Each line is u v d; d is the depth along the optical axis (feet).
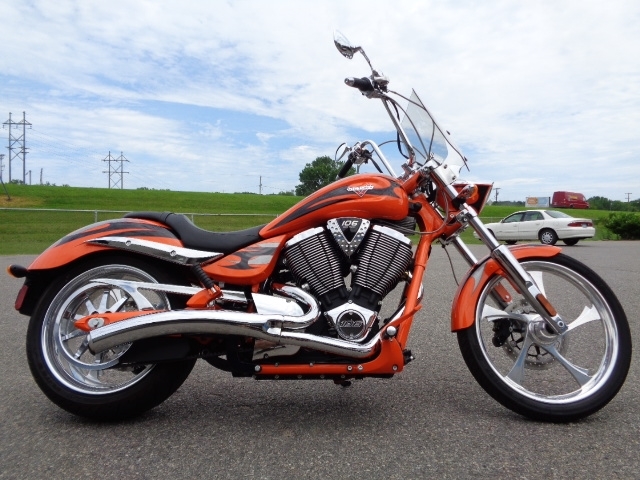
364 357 9.73
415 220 10.91
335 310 9.79
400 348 9.84
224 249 10.31
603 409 10.57
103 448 8.95
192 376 12.86
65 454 8.73
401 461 8.43
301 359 9.84
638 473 8.02
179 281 10.44
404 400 11.14
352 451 8.79
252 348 9.99
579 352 13.83
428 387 11.96
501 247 10.68
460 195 10.69
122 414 9.89
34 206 127.24
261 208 148.25
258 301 9.85
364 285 9.98
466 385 12.09
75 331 10.23
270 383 12.34
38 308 10.06
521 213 76.69
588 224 71.05
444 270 33.35
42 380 9.84
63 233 67.92
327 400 11.19
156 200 151.74
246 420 10.11
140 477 8.00
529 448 8.85
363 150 11.97
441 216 11.12
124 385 9.98
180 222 10.66
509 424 9.86
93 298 10.77
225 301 10.18
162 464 8.39
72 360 9.95
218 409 10.68
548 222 72.69
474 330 10.46
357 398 11.28
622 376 10.12
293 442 9.15
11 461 8.51
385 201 10.17
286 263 10.32
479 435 9.37
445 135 11.14
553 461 8.40
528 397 10.06
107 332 9.48
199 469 8.23
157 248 10.04
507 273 10.68
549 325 10.44
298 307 9.85
